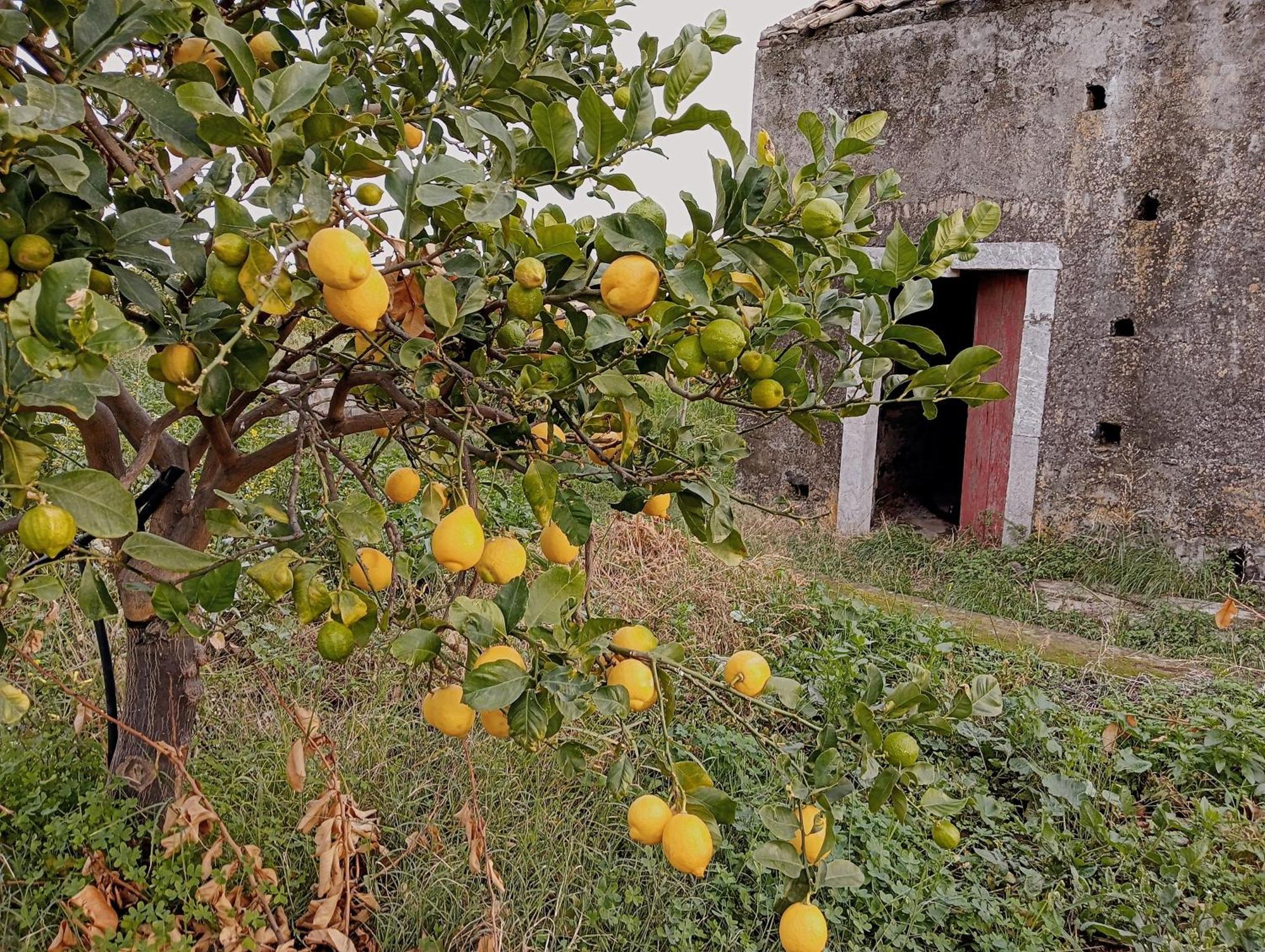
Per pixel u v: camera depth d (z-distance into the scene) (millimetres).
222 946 1835
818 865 1438
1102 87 5828
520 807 2646
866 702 1544
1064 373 6137
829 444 7012
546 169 1276
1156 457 5887
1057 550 6125
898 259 1587
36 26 1215
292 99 1087
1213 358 5652
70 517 1048
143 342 945
